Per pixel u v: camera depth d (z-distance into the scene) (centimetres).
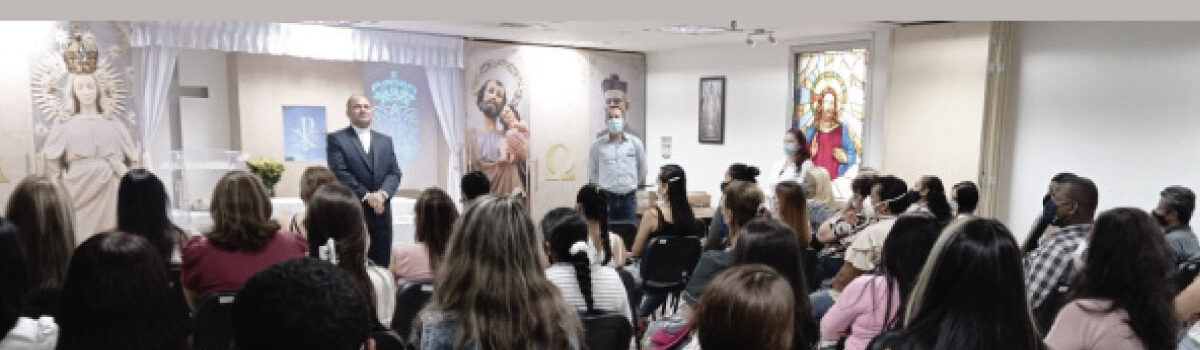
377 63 735
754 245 215
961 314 140
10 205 236
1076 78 552
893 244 214
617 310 238
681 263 422
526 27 648
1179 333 238
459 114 743
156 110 574
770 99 766
